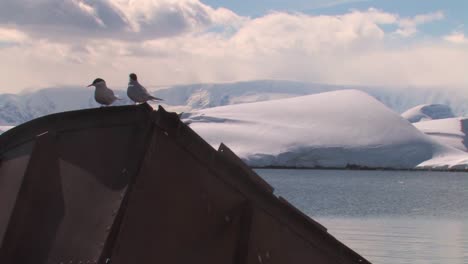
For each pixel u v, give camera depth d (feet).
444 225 144.15
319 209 207.10
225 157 24.35
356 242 104.83
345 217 171.73
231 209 24.56
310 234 26.73
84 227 21.99
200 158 23.58
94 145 23.11
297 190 335.88
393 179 504.02
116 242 20.98
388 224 147.74
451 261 81.30
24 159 24.80
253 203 24.94
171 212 22.62
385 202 245.45
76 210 22.45
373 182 444.96
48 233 22.68
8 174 25.21
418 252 90.27
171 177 22.67
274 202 25.59
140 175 21.70
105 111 23.18
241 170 24.75
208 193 23.85
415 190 349.00
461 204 234.17
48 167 23.56
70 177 23.03
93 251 21.54
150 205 22.03
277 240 25.72
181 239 22.88
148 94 28.84
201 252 23.44
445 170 652.07
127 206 21.29
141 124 22.54
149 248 21.95
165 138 22.53
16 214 23.16
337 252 27.50
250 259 24.88
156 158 22.30
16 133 25.30
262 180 26.37
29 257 22.49
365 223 151.02
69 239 22.12
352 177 529.04
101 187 22.40
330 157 655.35
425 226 141.18
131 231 21.43
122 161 22.47
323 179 479.82
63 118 23.91
